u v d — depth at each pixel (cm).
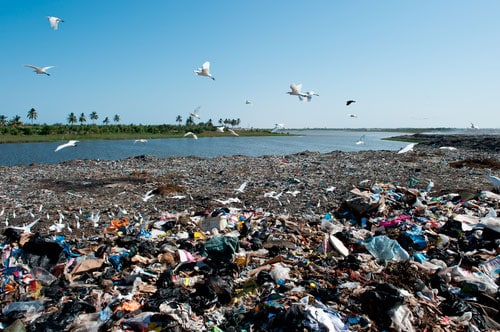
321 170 2769
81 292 746
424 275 770
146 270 857
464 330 599
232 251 897
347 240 1026
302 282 756
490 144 5216
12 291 757
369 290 655
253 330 608
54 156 4641
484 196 1466
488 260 866
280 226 1240
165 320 633
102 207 1634
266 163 3350
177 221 1295
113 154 4991
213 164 3303
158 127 11469
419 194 1495
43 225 1347
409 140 9225
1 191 2008
